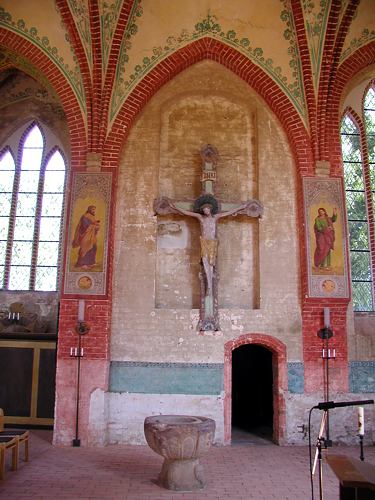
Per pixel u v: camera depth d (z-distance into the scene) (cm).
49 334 1298
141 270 1177
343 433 1101
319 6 1155
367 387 1124
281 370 1126
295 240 1198
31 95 1608
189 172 1258
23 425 1266
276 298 1165
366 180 1411
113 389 1115
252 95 1284
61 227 1558
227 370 1127
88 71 1181
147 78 1221
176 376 1124
